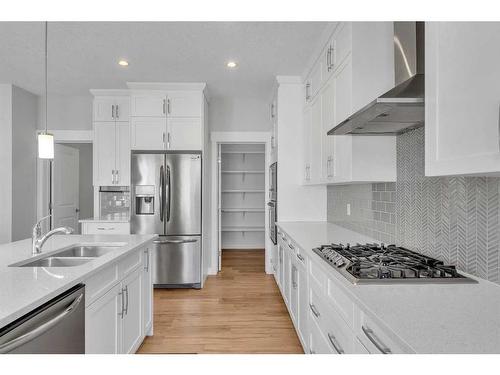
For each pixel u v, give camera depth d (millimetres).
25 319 1244
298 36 2965
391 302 1188
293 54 3359
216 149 4977
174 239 4227
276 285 4320
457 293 1287
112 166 4582
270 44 3139
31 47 3225
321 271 1836
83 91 4652
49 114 4871
